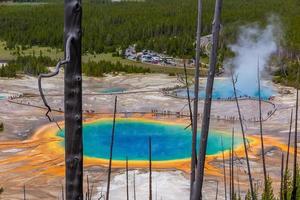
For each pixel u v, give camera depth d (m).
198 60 5.39
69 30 4.02
